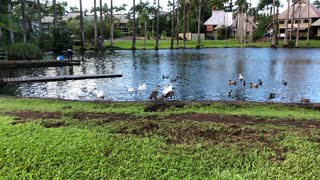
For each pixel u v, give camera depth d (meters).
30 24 53.34
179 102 10.77
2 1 30.19
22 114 7.91
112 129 6.27
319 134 6.11
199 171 4.64
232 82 17.89
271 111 9.61
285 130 6.38
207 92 15.60
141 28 76.81
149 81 19.00
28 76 20.45
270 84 17.86
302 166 4.71
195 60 31.91
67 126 6.53
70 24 63.03
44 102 10.95
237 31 73.25
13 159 5.01
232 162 4.86
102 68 25.44
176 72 23.00
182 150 5.23
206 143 5.52
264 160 4.89
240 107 10.30
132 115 8.11
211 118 7.76
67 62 27.17
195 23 75.44
